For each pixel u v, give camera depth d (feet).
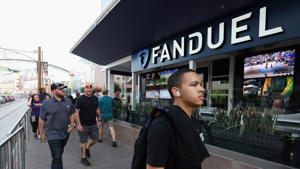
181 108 2.96
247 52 15.92
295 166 6.03
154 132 2.45
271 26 9.39
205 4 11.05
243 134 7.74
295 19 8.42
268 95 8.74
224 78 19.21
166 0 11.89
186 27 14.28
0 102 98.07
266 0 9.59
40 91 17.47
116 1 13.05
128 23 16.12
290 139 6.23
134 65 23.41
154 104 16.62
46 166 10.19
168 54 16.70
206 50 13.07
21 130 9.13
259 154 7.11
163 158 2.33
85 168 9.87
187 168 2.42
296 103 7.64
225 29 11.82
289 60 13.15
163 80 24.13
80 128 10.30
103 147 13.62
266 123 7.57
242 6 10.57
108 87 35.53
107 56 28.35
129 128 14.11
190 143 2.50
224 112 9.80
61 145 8.20
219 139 8.73
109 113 14.23
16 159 8.07
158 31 15.99
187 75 2.94
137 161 2.72
